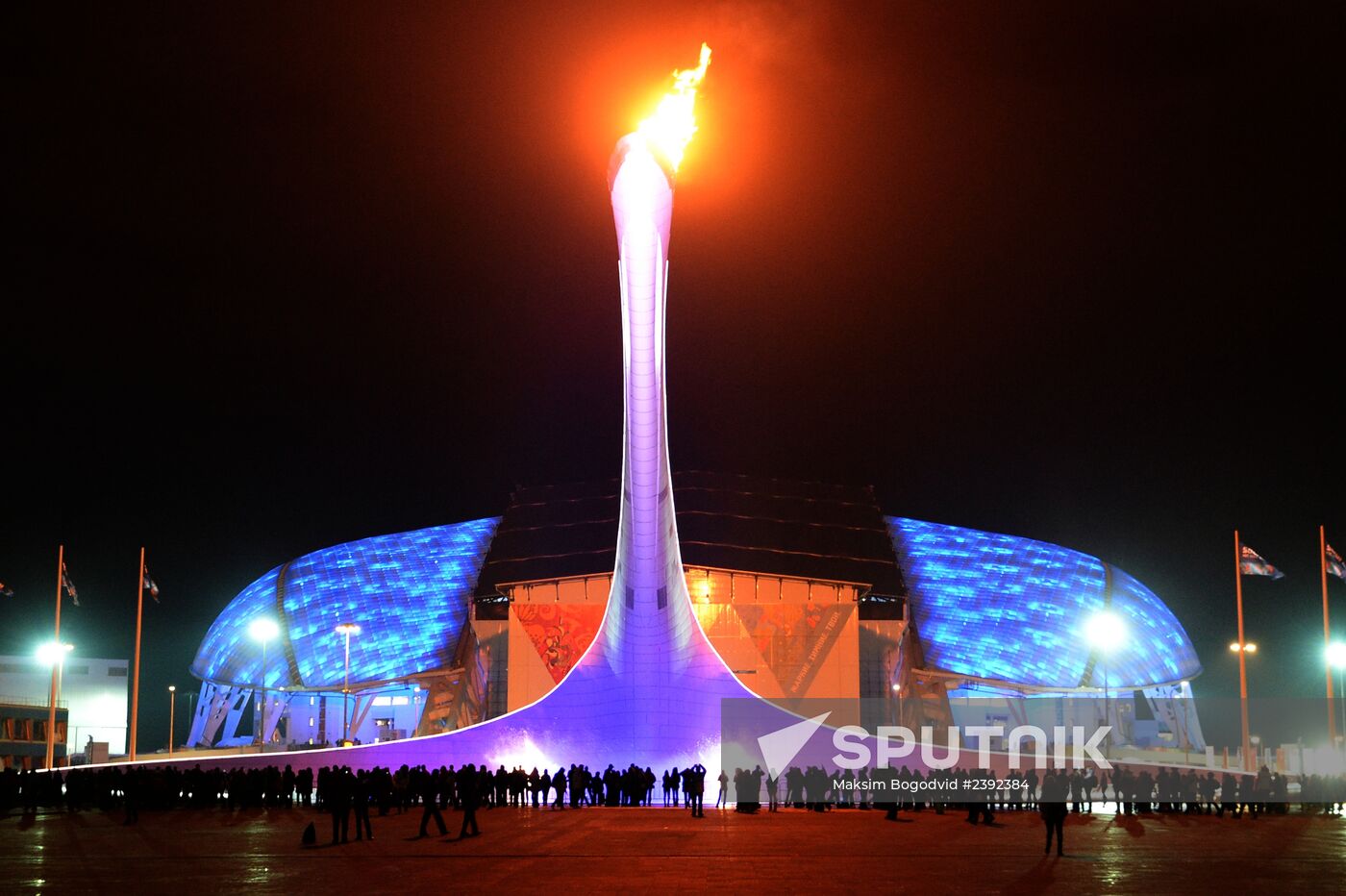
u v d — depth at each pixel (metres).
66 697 101.94
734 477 85.44
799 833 34.09
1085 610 89.00
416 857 27.11
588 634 77.31
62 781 51.16
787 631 77.75
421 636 87.44
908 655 85.00
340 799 30.97
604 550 78.50
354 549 95.00
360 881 22.62
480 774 45.97
